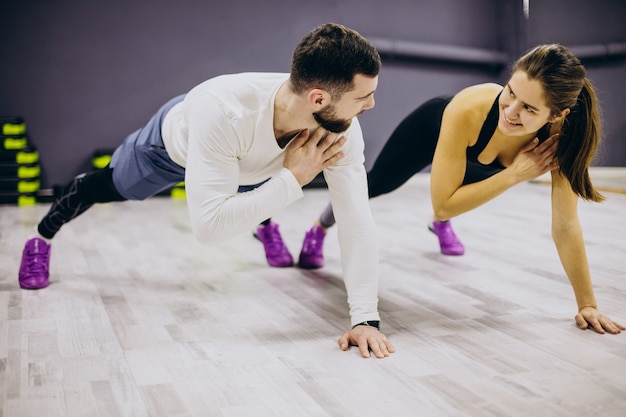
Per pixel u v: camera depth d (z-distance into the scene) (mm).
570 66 1519
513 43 6328
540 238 3219
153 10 5352
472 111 1831
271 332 1909
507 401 1399
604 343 1748
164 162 2014
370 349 1733
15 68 5066
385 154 2367
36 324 1983
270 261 2752
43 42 5109
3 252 3033
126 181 2119
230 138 1594
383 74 6066
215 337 1865
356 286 1774
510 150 1878
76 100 5246
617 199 4359
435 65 6230
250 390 1479
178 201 4961
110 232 3604
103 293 2348
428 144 2256
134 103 5398
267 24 5676
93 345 1795
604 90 6090
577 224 1829
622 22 6164
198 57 5520
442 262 2764
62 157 5258
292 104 1559
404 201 4738
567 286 2346
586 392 1440
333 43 1467
